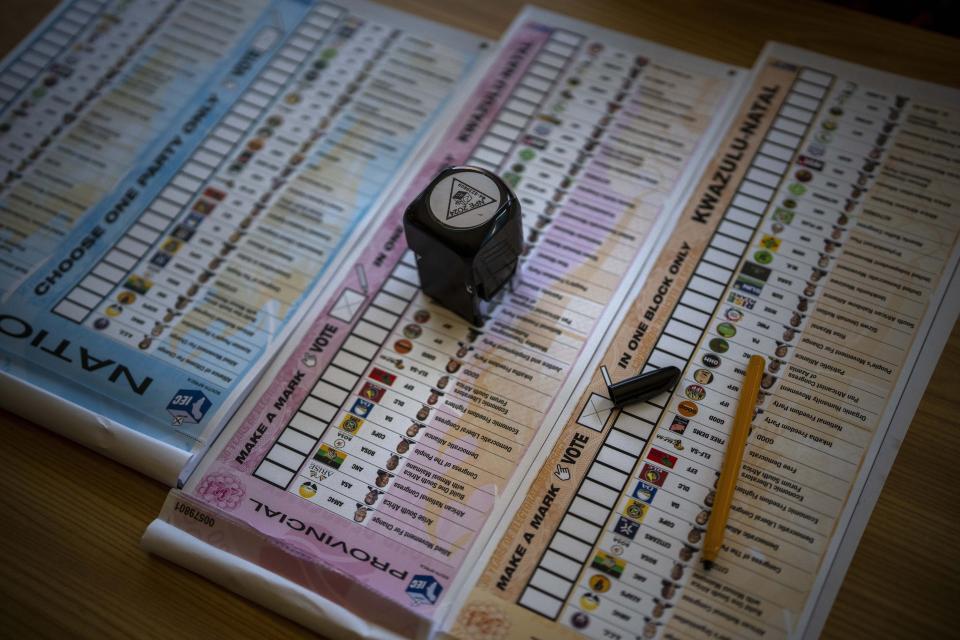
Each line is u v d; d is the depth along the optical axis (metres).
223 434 0.78
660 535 0.73
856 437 0.75
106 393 0.79
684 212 0.83
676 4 0.91
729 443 0.75
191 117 0.91
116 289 0.83
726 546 0.72
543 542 0.73
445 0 0.94
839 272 0.79
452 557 0.73
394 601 0.72
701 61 0.88
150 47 0.94
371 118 0.89
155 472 0.76
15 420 0.79
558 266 0.82
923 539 0.72
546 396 0.77
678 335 0.79
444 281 0.77
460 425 0.77
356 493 0.75
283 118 0.90
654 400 0.77
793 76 0.87
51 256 0.85
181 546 0.74
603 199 0.84
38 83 0.93
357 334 0.81
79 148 0.90
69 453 0.78
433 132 0.88
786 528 0.73
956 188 0.81
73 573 0.74
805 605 0.71
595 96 0.88
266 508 0.75
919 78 0.85
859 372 0.76
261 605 0.73
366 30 0.93
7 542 0.75
